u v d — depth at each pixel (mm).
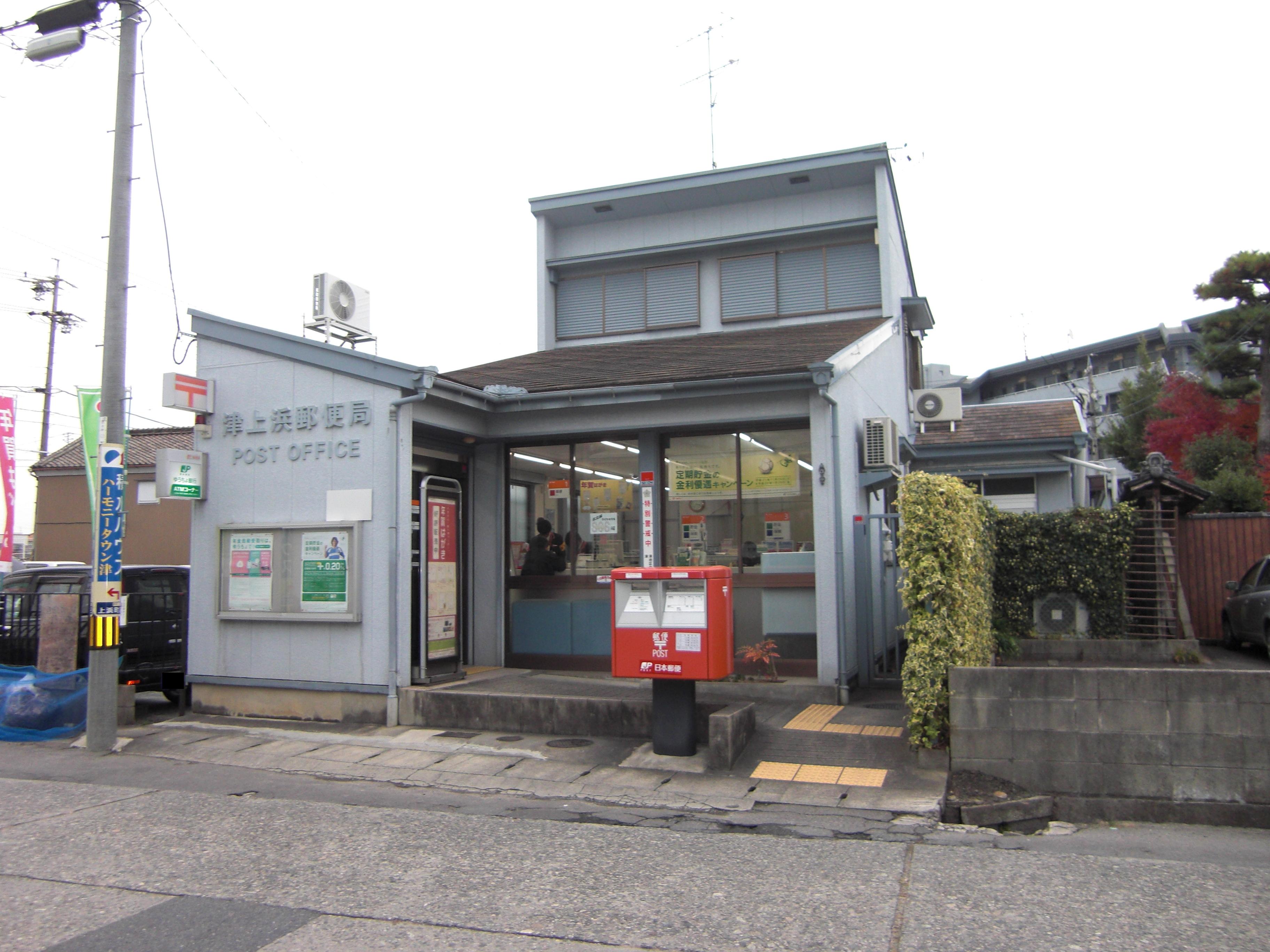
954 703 6832
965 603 7516
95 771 7805
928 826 6008
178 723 9453
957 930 4230
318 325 9797
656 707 7695
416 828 5996
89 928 4336
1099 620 12375
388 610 9109
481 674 10539
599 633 10797
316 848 5559
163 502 24562
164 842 5711
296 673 9445
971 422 19500
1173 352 37531
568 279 16250
